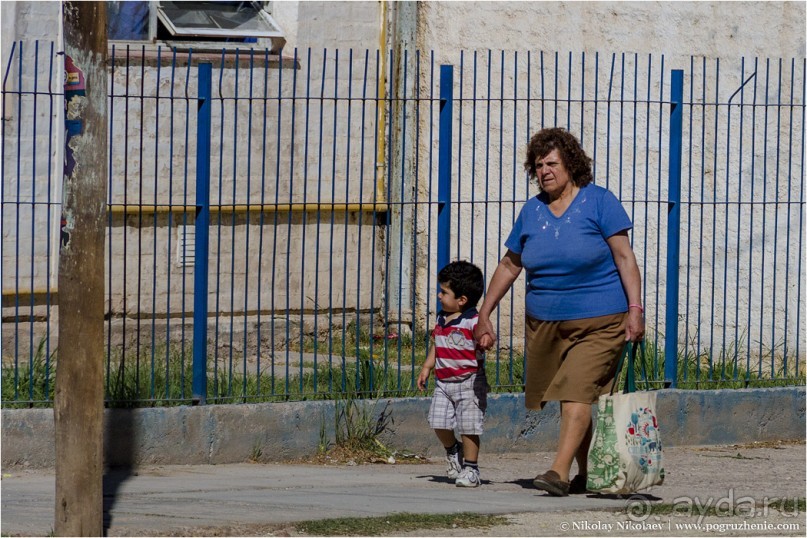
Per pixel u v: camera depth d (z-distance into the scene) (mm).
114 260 38031
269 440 28062
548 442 30344
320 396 29281
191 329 38875
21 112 36219
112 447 26641
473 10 40625
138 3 38656
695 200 38875
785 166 38281
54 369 28953
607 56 40125
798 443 32250
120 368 28016
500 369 33156
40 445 26234
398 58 41719
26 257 36375
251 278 40000
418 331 41250
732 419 31766
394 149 42000
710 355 32500
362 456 28531
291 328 40562
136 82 38344
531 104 40594
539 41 40562
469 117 40812
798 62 38500
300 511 21797
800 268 37531
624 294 22875
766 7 38625
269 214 40281
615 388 23281
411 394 29844
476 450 25156
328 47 40938
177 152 38938
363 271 42000
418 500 23203
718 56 39000
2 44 35906
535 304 23344
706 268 38531
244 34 39594
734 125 38531
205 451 27469
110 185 29578
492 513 21984
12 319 36125
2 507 21906
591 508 22703
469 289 24625
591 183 24453
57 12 36656
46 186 36625
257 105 39906
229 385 28781
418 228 41531
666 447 31078
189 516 21188
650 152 39688
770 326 37969
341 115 41250
